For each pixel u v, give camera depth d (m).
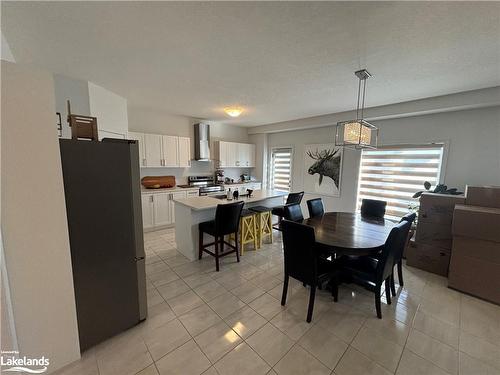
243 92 3.21
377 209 3.23
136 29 1.71
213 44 1.92
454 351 1.65
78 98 2.81
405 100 3.39
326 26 1.63
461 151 3.26
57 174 1.37
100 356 1.59
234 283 2.58
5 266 1.21
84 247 1.57
